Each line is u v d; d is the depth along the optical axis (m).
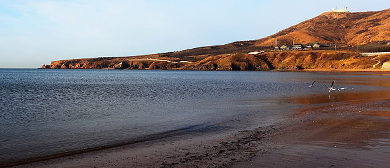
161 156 12.17
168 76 135.00
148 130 18.52
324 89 52.03
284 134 15.50
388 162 10.55
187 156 11.98
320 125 17.62
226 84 71.06
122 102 34.84
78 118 23.67
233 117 22.53
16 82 85.50
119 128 19.33
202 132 17.34
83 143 15.29
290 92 46.50
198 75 145.88
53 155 13.05
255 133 16.12
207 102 33.59
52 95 44.84
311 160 10.91
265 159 11.11
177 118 22.92
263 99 35.97
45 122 21.94
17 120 22.89
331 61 192.12
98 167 11.03
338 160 10.85
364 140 13.73
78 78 115.94
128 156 12.39
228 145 13.57
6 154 13.34
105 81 91.50
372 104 28.06
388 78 91.81
